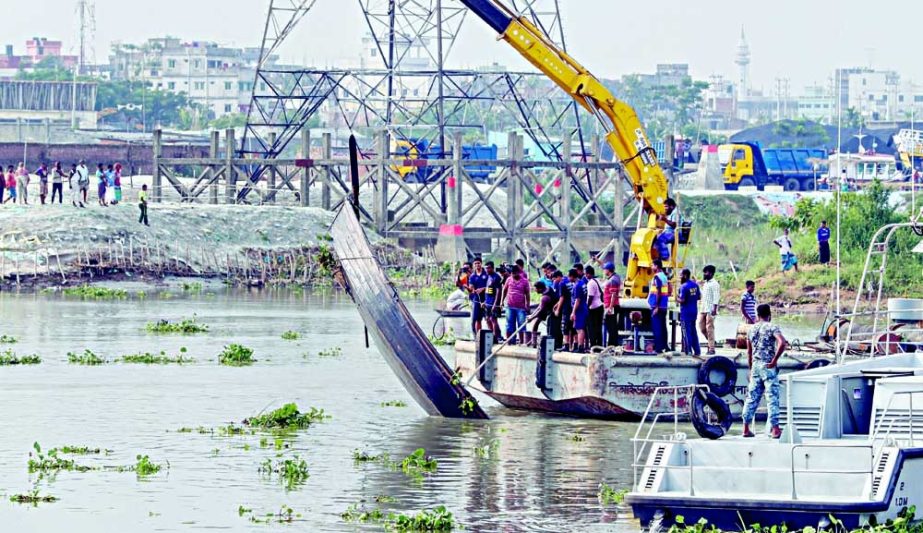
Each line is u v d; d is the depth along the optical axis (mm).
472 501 29641
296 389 45031
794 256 78688
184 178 139125
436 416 40062
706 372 37906
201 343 57344
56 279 82438
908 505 25375
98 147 142375
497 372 42062
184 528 27125
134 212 89375
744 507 25094
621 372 38438
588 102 44906
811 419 28188
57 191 102188
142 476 31609
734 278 81250
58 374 47375
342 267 40000
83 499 29391
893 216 82188
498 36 45344
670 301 43531
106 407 40875
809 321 68812
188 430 37281
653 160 44625
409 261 90438
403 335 39562
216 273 87750
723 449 26391
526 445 35875
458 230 92125
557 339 40688
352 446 35500
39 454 32375
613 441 36406
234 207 93438
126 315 68562
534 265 92938
